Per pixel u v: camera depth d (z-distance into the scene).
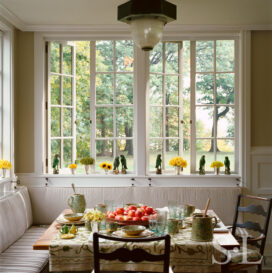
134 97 4.96
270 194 4.78
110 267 2.53
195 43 4.98
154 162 4.96
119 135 5.04
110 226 2.87
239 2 3.90
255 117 4.84
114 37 4.89
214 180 4.81
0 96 4.50
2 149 4.52
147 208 3.24
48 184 4.78
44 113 4.86
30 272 3.11
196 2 3.89
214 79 4.99
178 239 2.71
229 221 4.61
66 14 4.29
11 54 4.51
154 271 2.53
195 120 5.02
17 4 3.95
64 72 5.11
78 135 9.76
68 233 2.86
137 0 2.97
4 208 3.76
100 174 4.83
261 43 4.82
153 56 4.95
